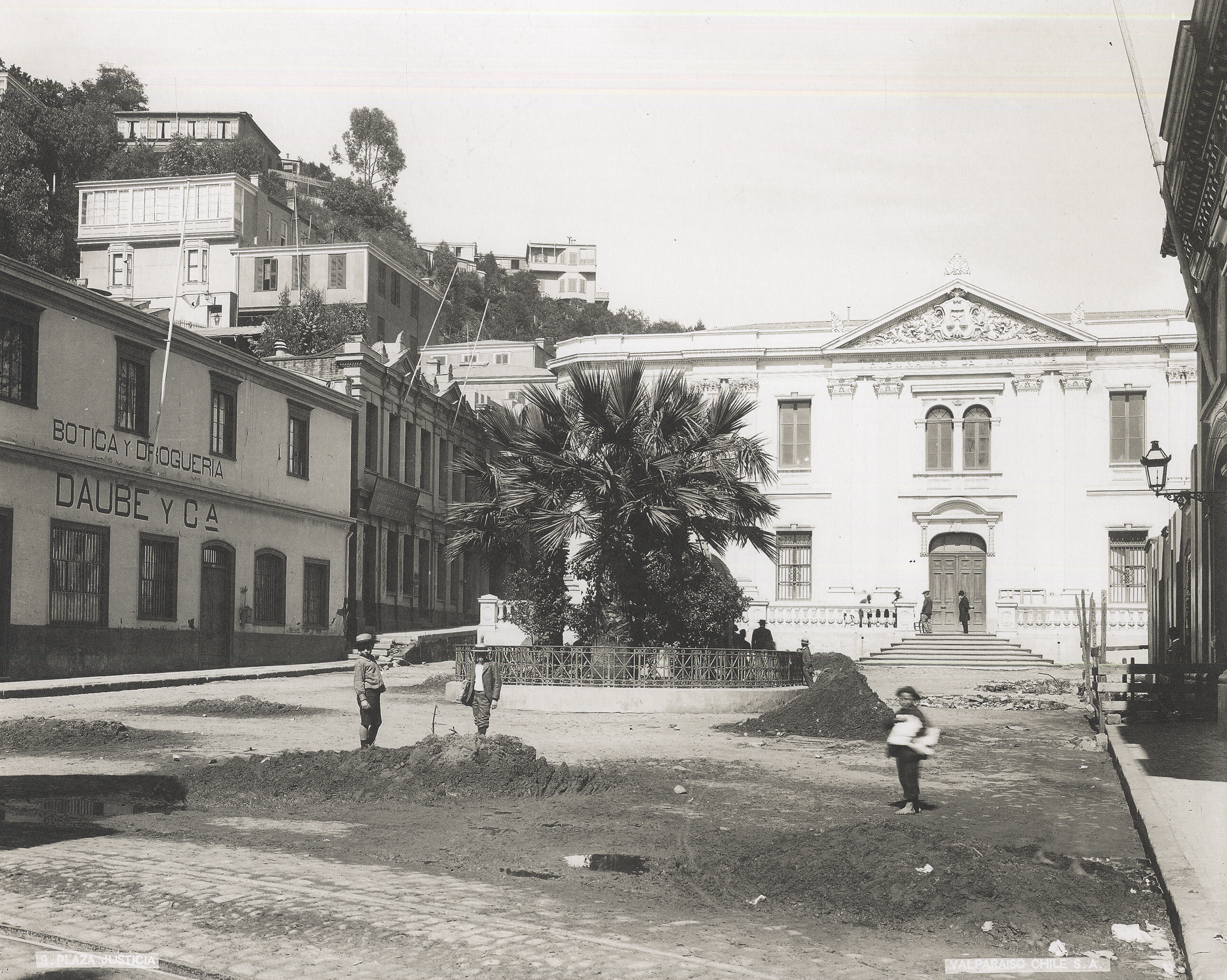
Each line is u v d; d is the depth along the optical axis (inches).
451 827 451.8
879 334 1963.6
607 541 935.7
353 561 1699.1
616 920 315.6
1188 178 863.1
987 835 438.3
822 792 542.6
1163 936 305.3
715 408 985.5
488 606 1457.9
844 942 299.9
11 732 660.7
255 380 1396.4
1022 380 1900.8
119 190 2588.6
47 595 1051.3
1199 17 721.6
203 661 1285.7
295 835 430.6
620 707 906.7
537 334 4207.7
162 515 1214.3
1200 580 949.2
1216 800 463.2
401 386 1889.8
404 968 272.2
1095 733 807.1
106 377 1134.4
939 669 1589.6
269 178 3403.1
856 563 1934.1
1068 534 1872.5
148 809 482.0
